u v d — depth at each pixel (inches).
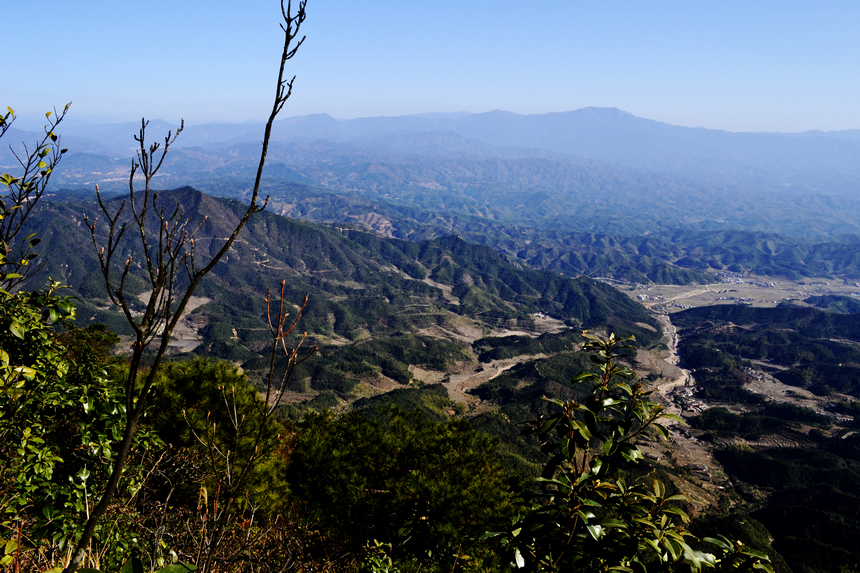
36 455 171.2
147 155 63.7
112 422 196.4
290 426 642.8
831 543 3058.6
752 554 123.8
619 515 136.8
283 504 381.1
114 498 181.8
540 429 146.5
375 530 390.0
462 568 296.8
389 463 422.9
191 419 352.2
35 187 144.7
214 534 92.2
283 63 68.5
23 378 176.1
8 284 152.1
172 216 66.2
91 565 153.6
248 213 63.2
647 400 149.1
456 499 356.8
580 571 135.8
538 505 145.0
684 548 119.9
